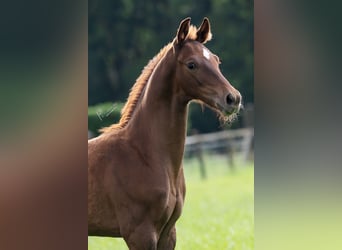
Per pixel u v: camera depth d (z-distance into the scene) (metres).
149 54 52.31
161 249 8.90
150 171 8.44
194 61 8.30
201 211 19.42
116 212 8.56
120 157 8.63
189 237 14.62
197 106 44.91
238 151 36.25
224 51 49.62
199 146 31.36
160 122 8.55
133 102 9.05
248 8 50.38
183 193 8.98
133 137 8.74
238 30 50.06
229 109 8.09
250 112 38.25
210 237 14.56
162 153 8.52
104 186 8.58
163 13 52.91
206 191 25.12
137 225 8.40
